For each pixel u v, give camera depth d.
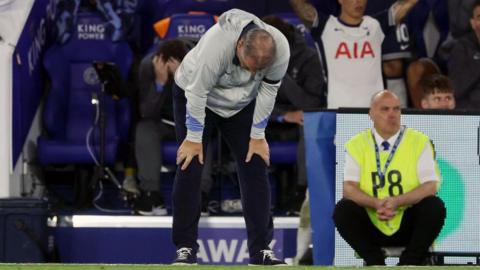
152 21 31.78
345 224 22.09
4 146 28.06
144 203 28.33
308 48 28.67
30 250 26.94
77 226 27.56
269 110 20.06
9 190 28.25
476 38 29.02
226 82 19.72
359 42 29.27
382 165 22.48
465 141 23.56
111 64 28.47
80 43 30.61
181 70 20.19
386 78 29.84
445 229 23.69
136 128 28.67
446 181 23.62
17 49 28.59
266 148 20.36
